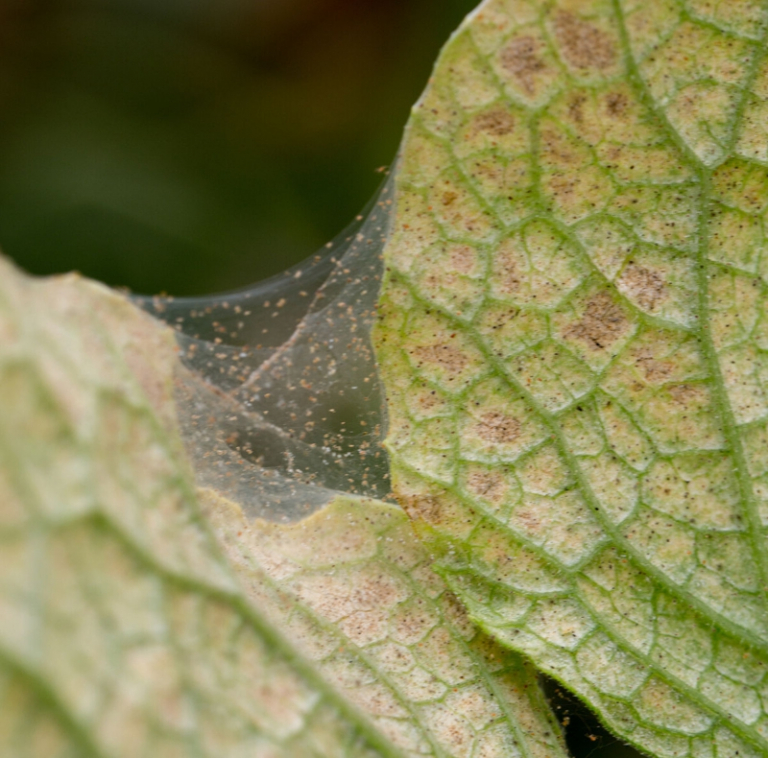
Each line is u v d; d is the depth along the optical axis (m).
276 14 0.26
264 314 0.24
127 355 0.21
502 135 0.22
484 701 0.22
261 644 0.21
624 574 0.22
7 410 0.20
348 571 0.22
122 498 0.21
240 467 0.23
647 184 0.22
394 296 0.22
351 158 0.26
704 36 0.22
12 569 0.20
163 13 0.26
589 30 0.22
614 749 0.22
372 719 0.22
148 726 0.20
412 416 0.22
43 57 0.26
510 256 0.22
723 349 0.22
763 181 0.22
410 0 0.26
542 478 0.22
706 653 0.22
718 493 0.22
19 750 0.20
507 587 0.22
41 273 0.25
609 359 0.22
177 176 0.26
